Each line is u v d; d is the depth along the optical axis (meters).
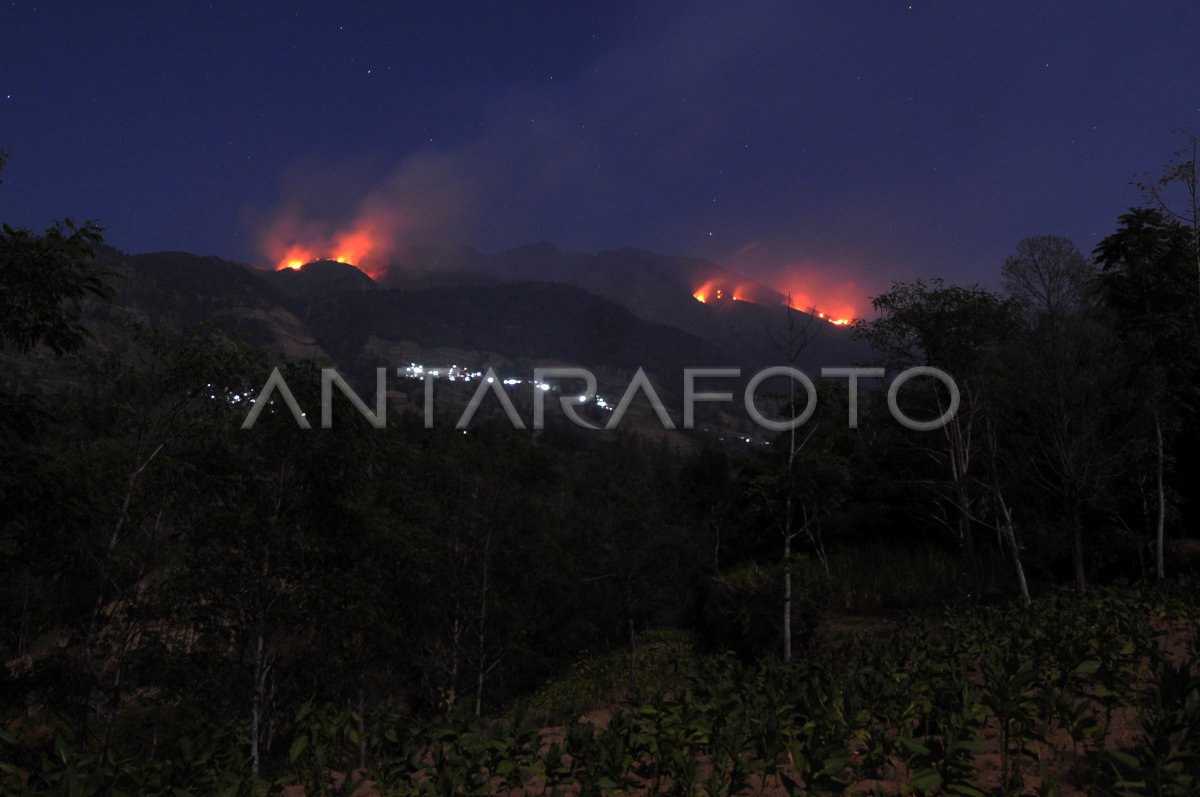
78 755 4.95
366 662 15.43
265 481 12.35
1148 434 19.31
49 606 11.88
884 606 21.61
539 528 21.25
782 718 5.53
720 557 31.92
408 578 15.91
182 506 11.95
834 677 6.43
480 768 4.92
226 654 11.77
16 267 9.47
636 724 5.43
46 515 10.47
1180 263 20.05
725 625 17.70
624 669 21.33
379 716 6.16
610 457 25.52
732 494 32.31
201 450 12.21
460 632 19.58
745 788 5.29
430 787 4.67
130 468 11.82
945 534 27.55
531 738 5.26
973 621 9.45
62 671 11.08
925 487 23.58
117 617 11.83
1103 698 5.78
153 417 12.02
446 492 20.38
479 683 19.67
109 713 11.37
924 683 5.95
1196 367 19.59
